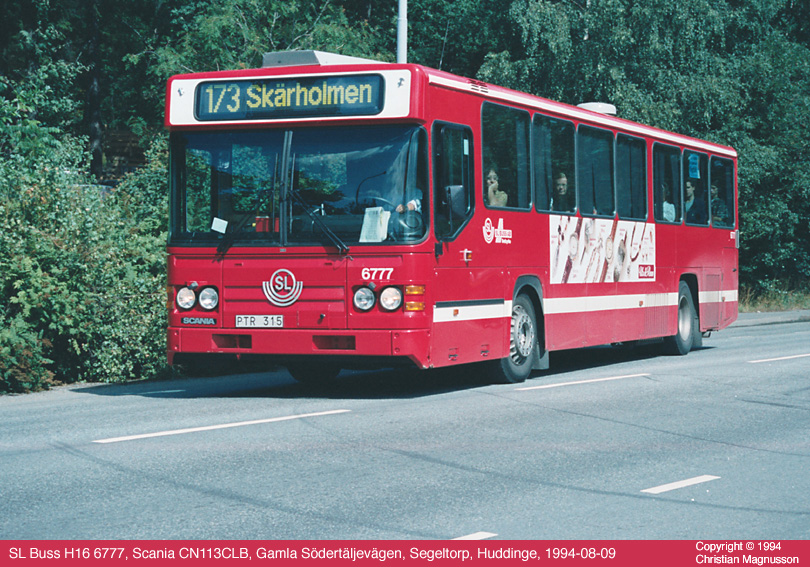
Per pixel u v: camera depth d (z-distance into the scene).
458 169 11.91
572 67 31.62
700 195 19.03
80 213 14.55
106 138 42.59
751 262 36.22
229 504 6.52
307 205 11.35
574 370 15.54
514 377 13.30
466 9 40.50
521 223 13.21
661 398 11.88
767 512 6.59
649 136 17.02
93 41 42.38
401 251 11.05
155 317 14.59
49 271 13.85
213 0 25.95
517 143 13.23
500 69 32.94
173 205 11.83
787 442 9.13
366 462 7.91
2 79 19.20
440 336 11.47
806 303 35.50
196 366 15.30
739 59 35.75
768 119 35.38
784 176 34.97
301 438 8.95
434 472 7.59
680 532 6.05
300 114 11.41
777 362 16.30
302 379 13.71
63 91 30.94
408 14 42.94
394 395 12.22
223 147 11.70
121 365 14.23
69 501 6.59
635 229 16.41
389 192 11.16
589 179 15.07
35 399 12.48
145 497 6.71
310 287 11.27
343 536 5.80
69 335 14.06
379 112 11.20
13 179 14.95
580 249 14.72
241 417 10.25
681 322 18.25
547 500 6.78
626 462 8.11
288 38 25.53
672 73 32.00
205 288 11.63
